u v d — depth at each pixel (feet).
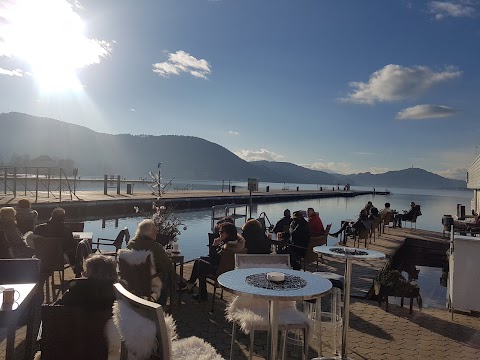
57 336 8.61
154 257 14.39
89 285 9.11
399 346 15.37
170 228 22.18
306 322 11.66
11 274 11.10
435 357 14.37
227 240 18.80
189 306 19.44
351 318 18.74
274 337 10.23
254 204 134.31
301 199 189.47
